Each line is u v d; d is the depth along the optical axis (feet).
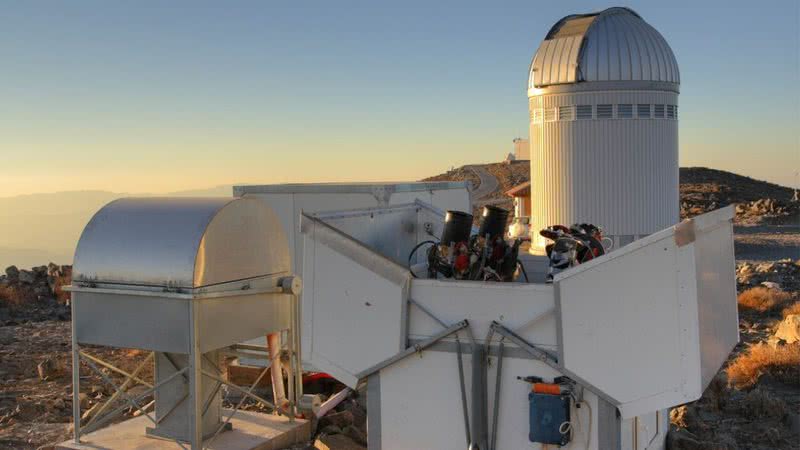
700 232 17.95
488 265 23.29
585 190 58.65
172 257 25.75
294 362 30.99
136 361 44.60
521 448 19.03
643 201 57.93
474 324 19.31
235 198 27.86
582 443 18.43
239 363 37.37
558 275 18.31
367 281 20.22
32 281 69.62
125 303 26.61
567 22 61.98
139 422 30.71
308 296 20.80
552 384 18.37
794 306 55.11
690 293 17.24
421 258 30.58
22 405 34.50
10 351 46.88
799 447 28.76
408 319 19.94
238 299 27.50
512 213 154.30
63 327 55.42
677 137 59.93
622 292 17.80
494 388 19.19
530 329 18.78
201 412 27.45
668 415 28.07
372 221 26.40
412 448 20.12
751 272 74.69
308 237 20.77
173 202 27.66
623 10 61.00
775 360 39.14
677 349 17.40
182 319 25.70
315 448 28.55
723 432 30.19
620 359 17.88
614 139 57.67
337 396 32.68
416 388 20.02
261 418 30.78
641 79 57.11
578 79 57.67
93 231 27.43
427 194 40.24
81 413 34.12
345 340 20.48
